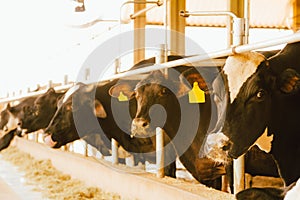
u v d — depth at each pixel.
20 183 7.00
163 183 4.52
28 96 10.39
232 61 4.04
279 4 10.51
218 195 3.89
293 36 3.15
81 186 6.33
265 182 5.53
